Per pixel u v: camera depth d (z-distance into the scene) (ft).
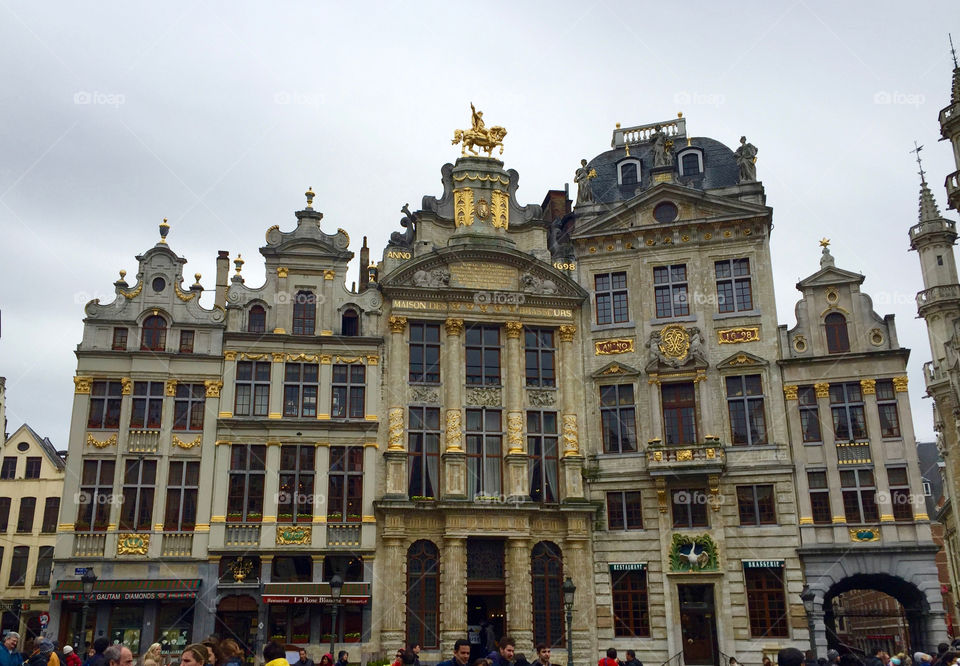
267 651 40.98
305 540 125.29
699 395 137.59
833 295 138.51
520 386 139.23
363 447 131.13
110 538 120.98
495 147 151.33
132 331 130.31
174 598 119.03
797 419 134.31
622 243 148.25
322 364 133.49
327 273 138.10
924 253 177.88
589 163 163.73
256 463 128.06
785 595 127.24
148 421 126.93
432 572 128.36
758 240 143.13
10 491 179.01
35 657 50.24
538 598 130.52
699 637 128.77
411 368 137.69
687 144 156.46
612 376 141.69
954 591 211.61
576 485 135.23
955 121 162.09
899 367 132.77
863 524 127.65
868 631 274.77
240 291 134.92
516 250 143.84
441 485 132.77
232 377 130.31
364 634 122.52
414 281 140.26
